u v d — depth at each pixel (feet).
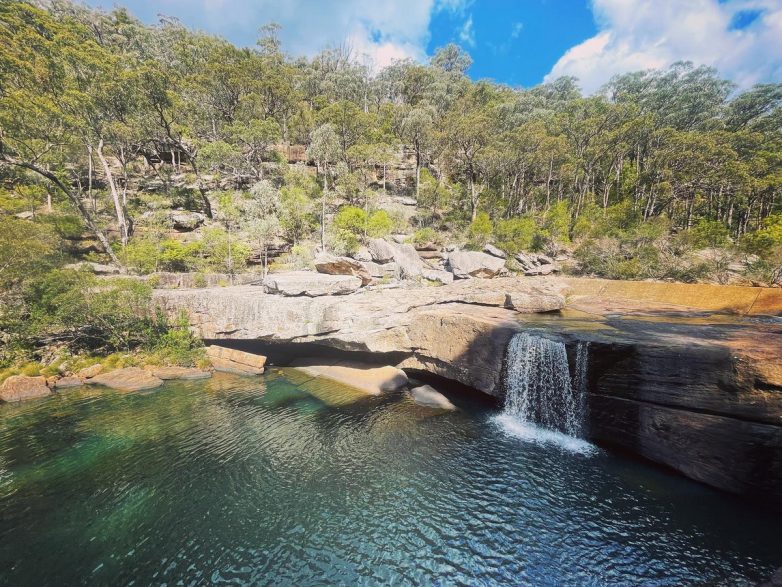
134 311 85.25
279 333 79.30
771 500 34.86
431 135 229.66
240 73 225.76
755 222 198.70
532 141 201.05
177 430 54.90
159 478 42.75
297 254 145.18
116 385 72.59
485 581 28.53
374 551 31.78
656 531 33.04
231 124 214.90
